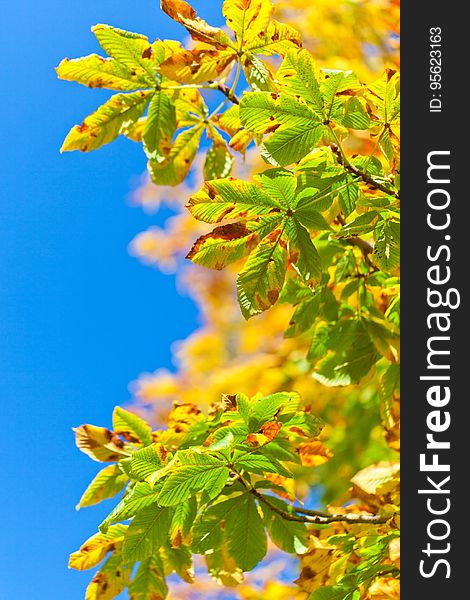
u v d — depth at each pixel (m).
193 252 1.79
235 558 1.98
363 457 4.35
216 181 1.74
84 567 2.12
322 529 2.37
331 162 1.87
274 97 1.77
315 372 2.56
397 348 2.45
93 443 2.20
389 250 1.96
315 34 4.05
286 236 1.81
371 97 1.84
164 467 1.82
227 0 2.00
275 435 1.86
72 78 2.33
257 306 1.79
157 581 2.16
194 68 2.12
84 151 2.43
